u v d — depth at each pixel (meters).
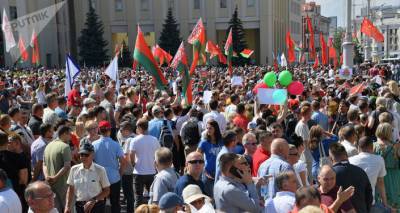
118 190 8.09
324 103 13.91
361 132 8.39
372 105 12.36
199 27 17.64
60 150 7.36
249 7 72.19
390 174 7.57
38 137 8.98
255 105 10.79
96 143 8.05
